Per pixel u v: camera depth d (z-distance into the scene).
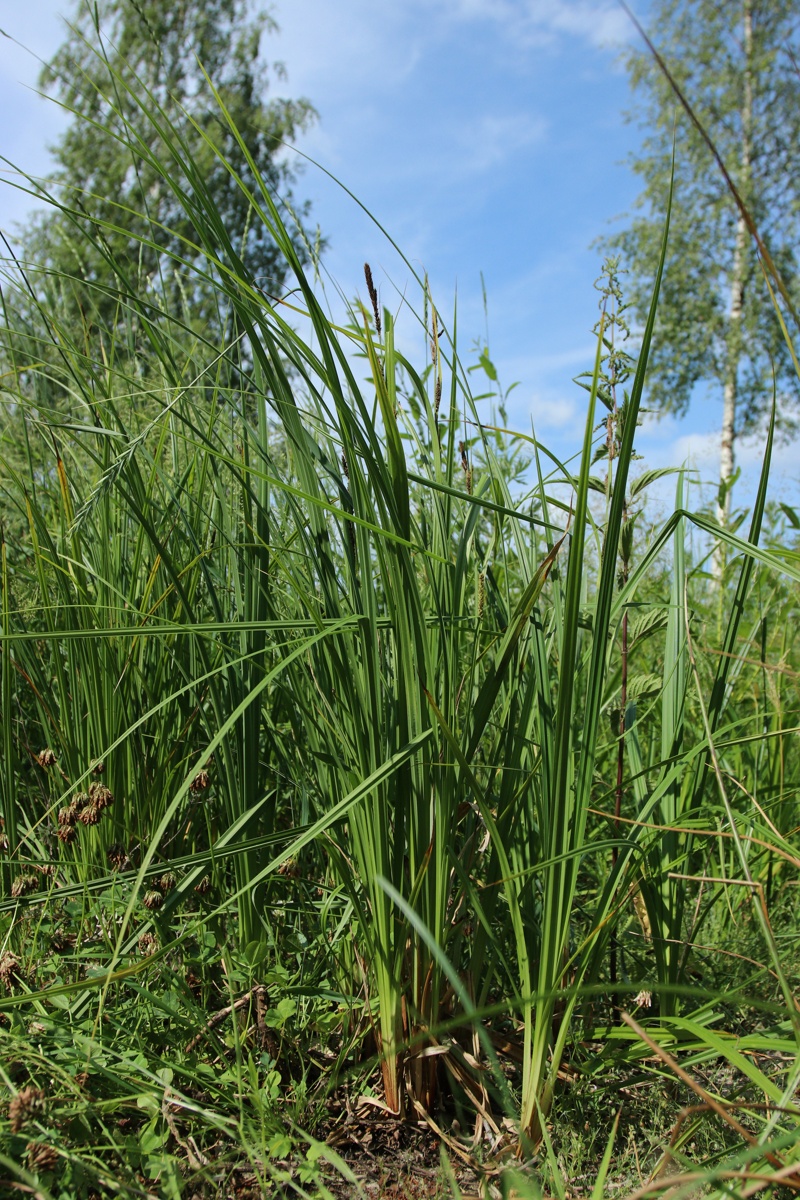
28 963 1.63
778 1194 1.26
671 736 1.75
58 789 2.00
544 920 1.37
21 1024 1.42
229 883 1.79
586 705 1.40
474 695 1.84
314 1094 1.50
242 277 1.37
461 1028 1.60
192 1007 1.54
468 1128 1.51
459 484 1.95
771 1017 1.83
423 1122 1.51
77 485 2.17
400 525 1.38
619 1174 1.39
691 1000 1.74
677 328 17.64
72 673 1.92
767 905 2.29
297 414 1.46
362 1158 1.43
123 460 1.58
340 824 1.63
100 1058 1.39
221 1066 1.53
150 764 1.97
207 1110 1.41
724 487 3.53
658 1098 1.58
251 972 1.58
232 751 1.68
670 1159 1.40
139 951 1.65
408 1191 1.33
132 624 1.93
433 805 1.49
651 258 17.95
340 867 1.48
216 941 1.72
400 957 1.46
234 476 1.68
